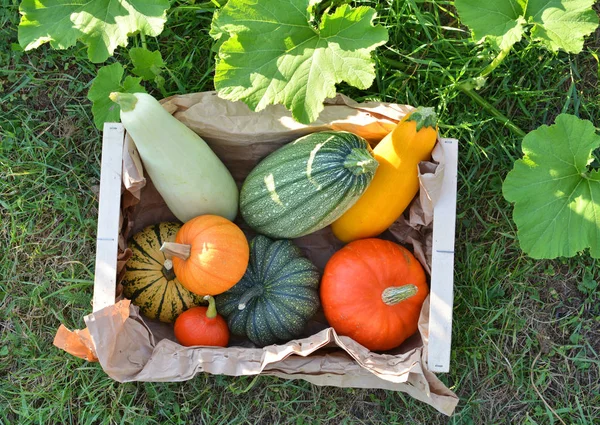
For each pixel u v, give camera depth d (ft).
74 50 4.31
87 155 4.35
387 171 3.56
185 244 3.54
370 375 3.70
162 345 3.59
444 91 4.20
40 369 4.26
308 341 3.54
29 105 4.36
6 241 4.32
